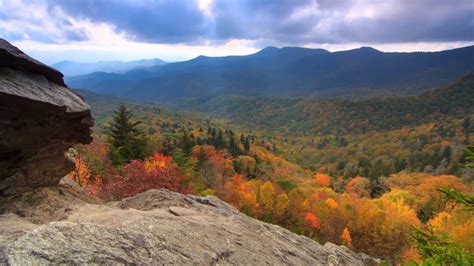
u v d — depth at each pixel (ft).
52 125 35.99
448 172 402.72
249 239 33.91
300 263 34.04
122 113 159.43
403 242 203.00
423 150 578.66
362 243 212.02
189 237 27.94
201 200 44.86
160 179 82.89
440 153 510.99
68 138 40.04
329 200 242.78
